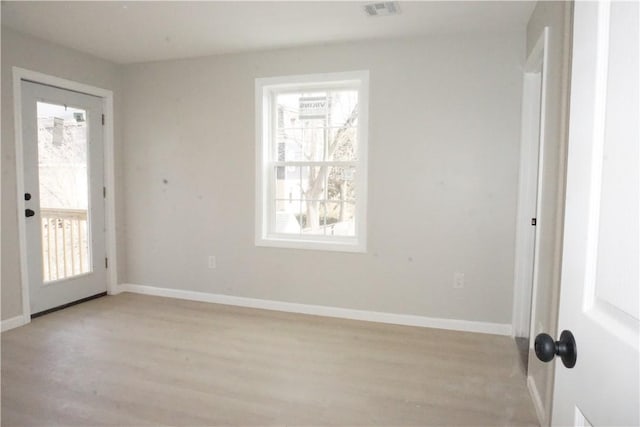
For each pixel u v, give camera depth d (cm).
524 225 309
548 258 207
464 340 310
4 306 321
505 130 312
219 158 388
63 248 378
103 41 345
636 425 55
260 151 373
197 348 292
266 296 383
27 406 217
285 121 378
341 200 366
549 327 201
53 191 363
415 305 341
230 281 394
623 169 61
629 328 58
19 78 325
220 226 394
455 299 331
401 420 208
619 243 61
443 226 330
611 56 65
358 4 268
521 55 306
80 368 260
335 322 347
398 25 303
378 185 343
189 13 285
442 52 321
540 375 213
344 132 362
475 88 316
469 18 288
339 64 346
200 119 392
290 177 379
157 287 422
